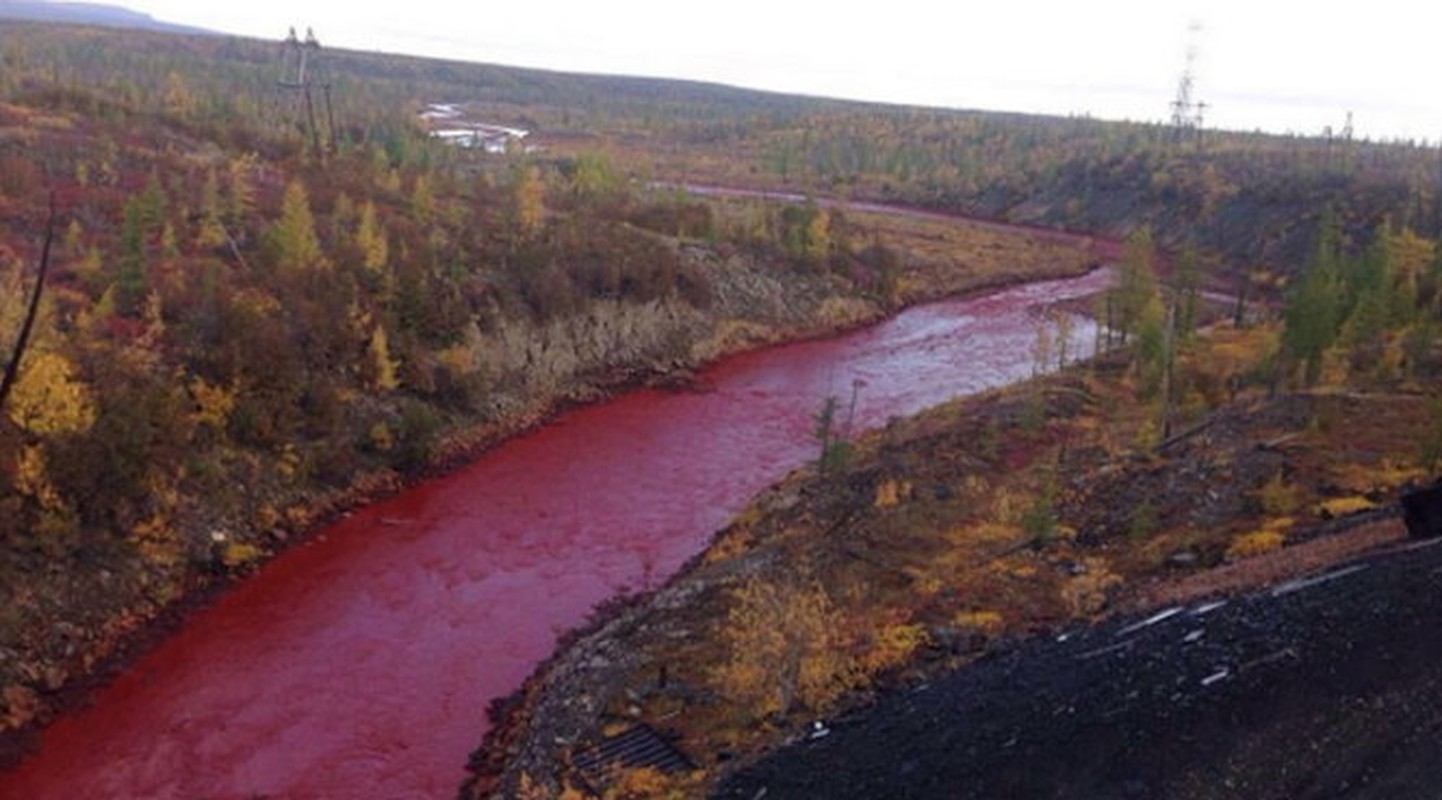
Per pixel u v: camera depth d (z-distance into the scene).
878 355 83.69
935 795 22.75
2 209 60.12
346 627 39.22
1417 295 65.69
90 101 91.25
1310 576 29.03
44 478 37.00
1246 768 20.91
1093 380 65.88
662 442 61.28
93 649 35.81
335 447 50.25
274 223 62.47
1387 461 41.25
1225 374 61.69
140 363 44.84
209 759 31.50
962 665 30.70
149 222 61.19
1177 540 37.72
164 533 40.56
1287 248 117.00
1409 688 21.88
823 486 49.81
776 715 29.80
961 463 50.25
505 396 62.84
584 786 28.30
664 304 78.94
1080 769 22.08
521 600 42.00
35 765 30.83
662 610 39.03
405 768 31.52
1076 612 33.53
